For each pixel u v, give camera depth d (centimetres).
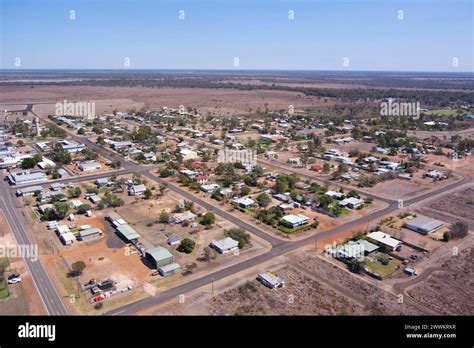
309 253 7119
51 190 10306
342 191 10406
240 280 6166
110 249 7175
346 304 5566
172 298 5666
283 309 5425
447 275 6391
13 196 9906
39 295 5709
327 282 6153
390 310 5419
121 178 11425
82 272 6334
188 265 6619
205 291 5853
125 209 9175
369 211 9219
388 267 6644
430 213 9119
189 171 12094
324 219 8712
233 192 10306
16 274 6181
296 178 11231
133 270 6438
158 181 11431
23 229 7981
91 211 8969
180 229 8075
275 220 8556
